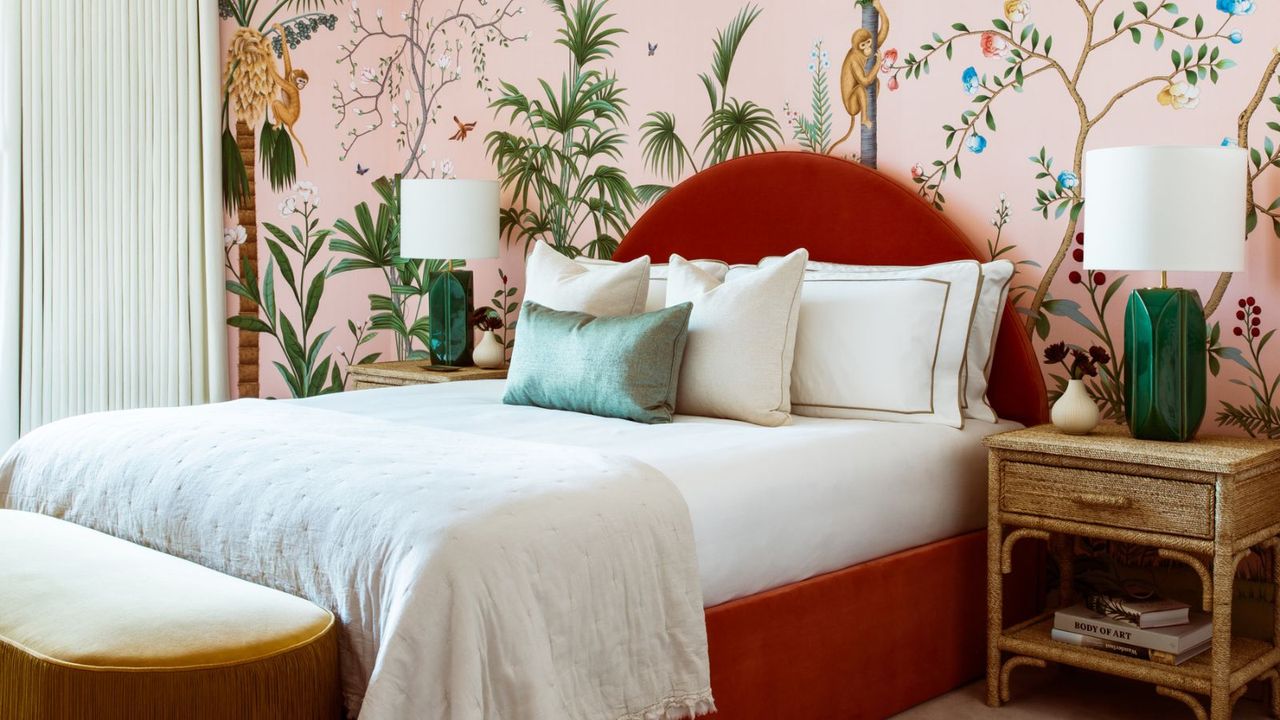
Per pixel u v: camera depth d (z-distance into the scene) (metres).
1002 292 3.04
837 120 3.53
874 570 2.53
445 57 4.96
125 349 4.50
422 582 1.69
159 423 2.57
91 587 1.92
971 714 2.65
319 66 5.01
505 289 4.77
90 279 4.40
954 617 2.78
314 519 1.94
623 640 1.91
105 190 4.42
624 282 3.25
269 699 1.71
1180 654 2.46
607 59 4.25
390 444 2.27
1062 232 3.06
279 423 2.55
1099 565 3.04
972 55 3.22
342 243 5.14
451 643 1.67
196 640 1.71
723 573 2.17
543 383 3.07
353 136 5.14
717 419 2.92
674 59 4.01
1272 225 2.71
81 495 2.48
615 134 4.25
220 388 4.71
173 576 1.98
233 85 4.75
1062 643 2.63
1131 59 2.92
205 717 1.67
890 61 3.40
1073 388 2.67
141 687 1.66
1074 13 3.02
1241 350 2.77
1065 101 3.04
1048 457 2.57
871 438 2.66
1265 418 2.74
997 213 3.19
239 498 2.10
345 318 5.18
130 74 4.45
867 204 3.38
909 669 2.65
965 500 2.84
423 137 5.10
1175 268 2.41
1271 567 2.73
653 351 2.87
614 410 2.89
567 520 1.87
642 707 1.93
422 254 4.39
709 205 3.77
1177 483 2.37
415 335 5.21
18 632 1.79
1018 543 2.98
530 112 4.59
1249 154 2.74
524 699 1.71
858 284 3.02
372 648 1.80
